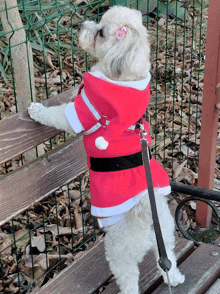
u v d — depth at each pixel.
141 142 1.85
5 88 4.41
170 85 4.79
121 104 1.78
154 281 2.34
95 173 1.96
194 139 4.09
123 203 1.90
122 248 1.99
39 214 3.22
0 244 2.92
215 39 2.61
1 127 1.94
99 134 1.93
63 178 2.34
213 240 3.10
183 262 2.47
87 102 1.88
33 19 4.66
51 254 2.88
